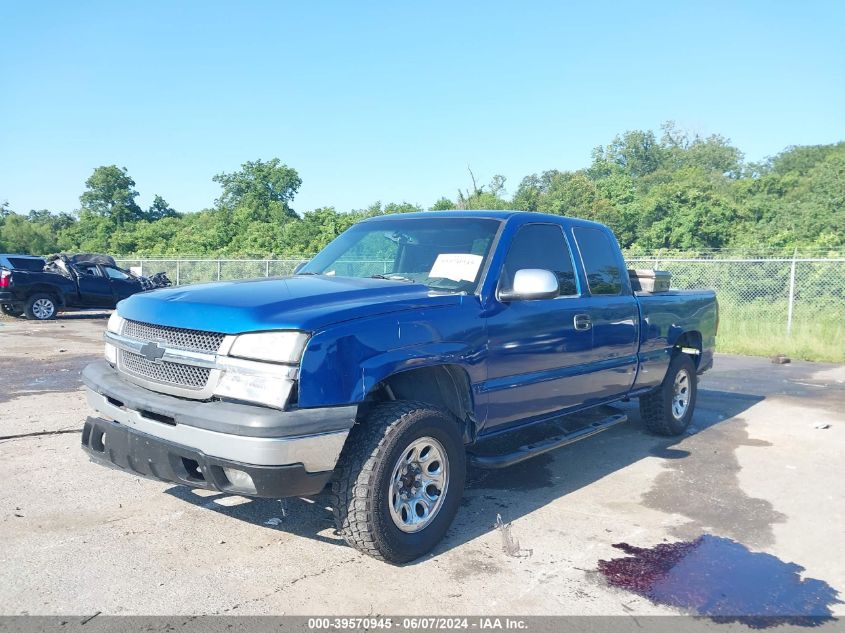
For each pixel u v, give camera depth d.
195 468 3.46
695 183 44.28
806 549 4.04
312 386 3.25
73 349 11.97
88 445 3.92
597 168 83.31
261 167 64.00
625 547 4.01
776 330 14.08
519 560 3.78
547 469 5.53
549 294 4.23
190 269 28.95
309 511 4.39
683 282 18.06
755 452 6.14
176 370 3.56
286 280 4.20
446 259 4.58
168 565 3.57
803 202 48.44
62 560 3.59
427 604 3.25
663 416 6.42
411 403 3.73
